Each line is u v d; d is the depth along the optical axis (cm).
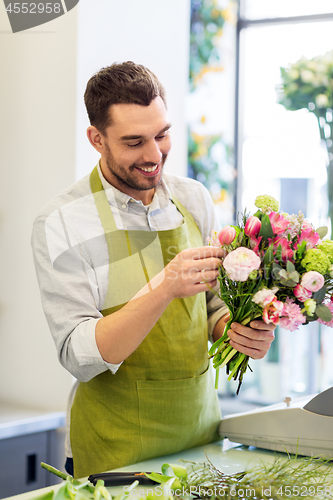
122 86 117
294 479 95
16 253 236
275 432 125
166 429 125
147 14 249
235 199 352
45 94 224
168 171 269
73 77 214
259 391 321
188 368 129
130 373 125
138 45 244
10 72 234
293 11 321
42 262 126
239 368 123
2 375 240
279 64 327
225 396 328
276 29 326
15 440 208
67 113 217
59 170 220
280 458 122
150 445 123
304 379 311
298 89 308
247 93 338
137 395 124
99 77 123
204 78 342
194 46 340
